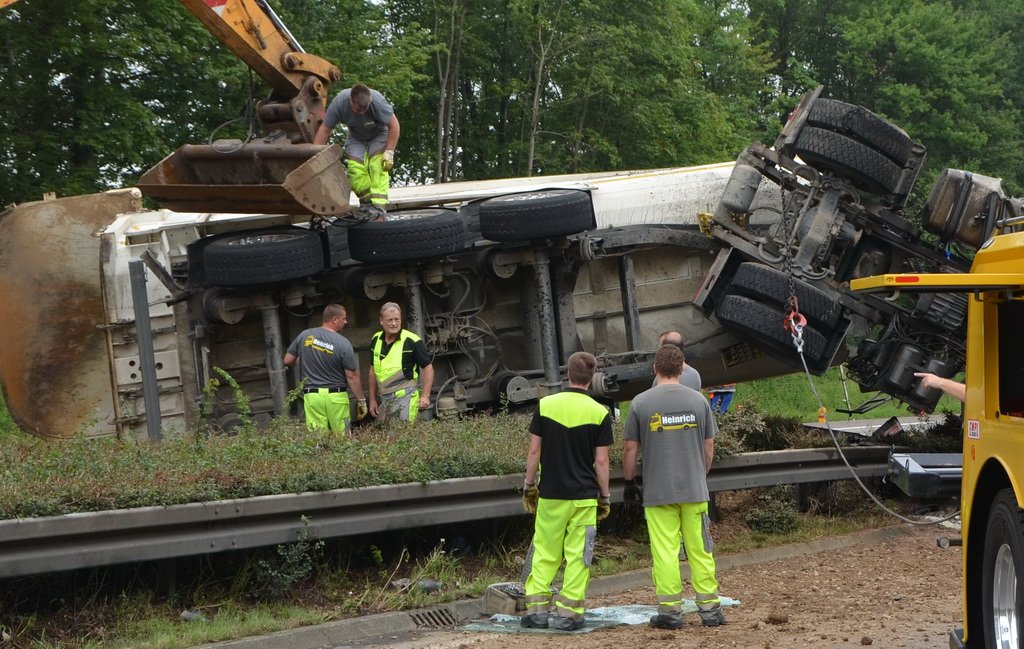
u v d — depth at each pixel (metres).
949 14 47.38
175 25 22.36
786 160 12.27
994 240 5.73
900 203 12.25
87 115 21.41
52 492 6.73
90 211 12.62
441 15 30.75
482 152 32.81
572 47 31.23
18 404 12.34
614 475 9.76
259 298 11.48
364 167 11.67
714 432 7.63
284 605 7.70
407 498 8.41
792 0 49.34
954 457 10.30
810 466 11.59
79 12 21.12
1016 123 51.28
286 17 24.50
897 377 12.02
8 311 12.33
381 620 7.57
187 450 8.52
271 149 10.90
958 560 9.98
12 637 6.48
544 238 12.27
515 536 9.75
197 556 7.70
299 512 7.79
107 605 7.14
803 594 8.59
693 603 8.39
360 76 25.11
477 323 12.78
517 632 7.41
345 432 9.72
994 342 5.46
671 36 33.53
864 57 46.03
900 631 6.80
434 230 11.73
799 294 11.94
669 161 33.62
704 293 12.59
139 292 10.68
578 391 7.63
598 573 9.30
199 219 12.20
